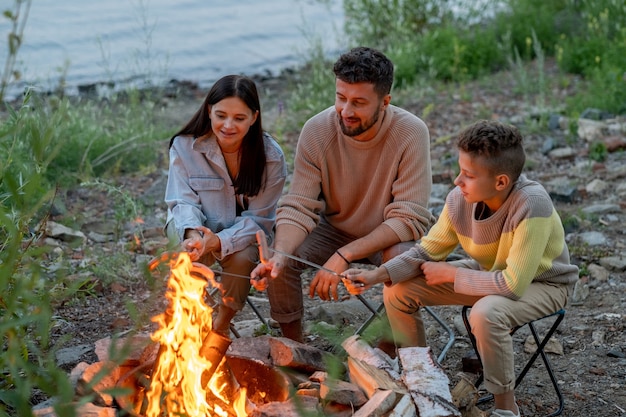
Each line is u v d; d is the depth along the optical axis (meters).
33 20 12.58
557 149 7.16
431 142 7.59
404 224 3.86
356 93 3.68
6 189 3.66
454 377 4.04
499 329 3.30
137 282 5.02
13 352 2.72
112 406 3.13
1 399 2.76
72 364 4.04
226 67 11.38
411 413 3.06
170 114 9.39
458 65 10.01
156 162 7.45
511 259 3.35
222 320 3.92
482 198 3.37
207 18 13.54
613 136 7.27
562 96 8.76
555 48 10.39
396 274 3.61
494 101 8.77
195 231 3.78
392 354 3.94
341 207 4.07
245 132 3.79
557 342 4.27
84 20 12.88
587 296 4.82
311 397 3.12
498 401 3.37
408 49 10.15
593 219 5.84
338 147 3.96
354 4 11.67
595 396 3.81
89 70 10.78
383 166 3.93
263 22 13.44
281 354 3.45
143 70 10.88
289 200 3.98
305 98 9.22
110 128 8.33
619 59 9.14
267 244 4.04
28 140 4.69
